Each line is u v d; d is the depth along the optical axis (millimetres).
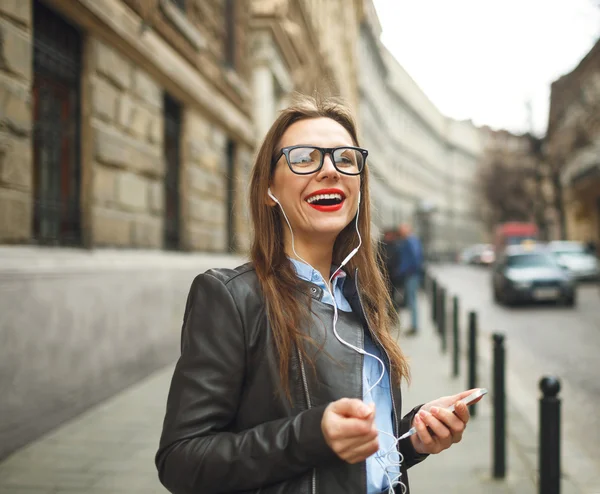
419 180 71188
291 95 1572
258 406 1178
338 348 1232
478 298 18297
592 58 24938
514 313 14062
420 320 12828
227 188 10633
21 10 4312
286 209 1368
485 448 4418
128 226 6352
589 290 19625
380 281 1537
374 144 47531
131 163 6402
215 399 1146
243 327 1195
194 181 8688
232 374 1166
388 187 54188
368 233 1557
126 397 5570
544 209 41188
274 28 13727
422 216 27531
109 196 5898
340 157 1384
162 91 7387
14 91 4227
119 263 5824
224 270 1271
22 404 4066
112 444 4234
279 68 14977
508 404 5832
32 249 4414
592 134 27531
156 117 7133
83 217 5484
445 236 81938
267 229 1358
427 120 72812
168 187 8047
